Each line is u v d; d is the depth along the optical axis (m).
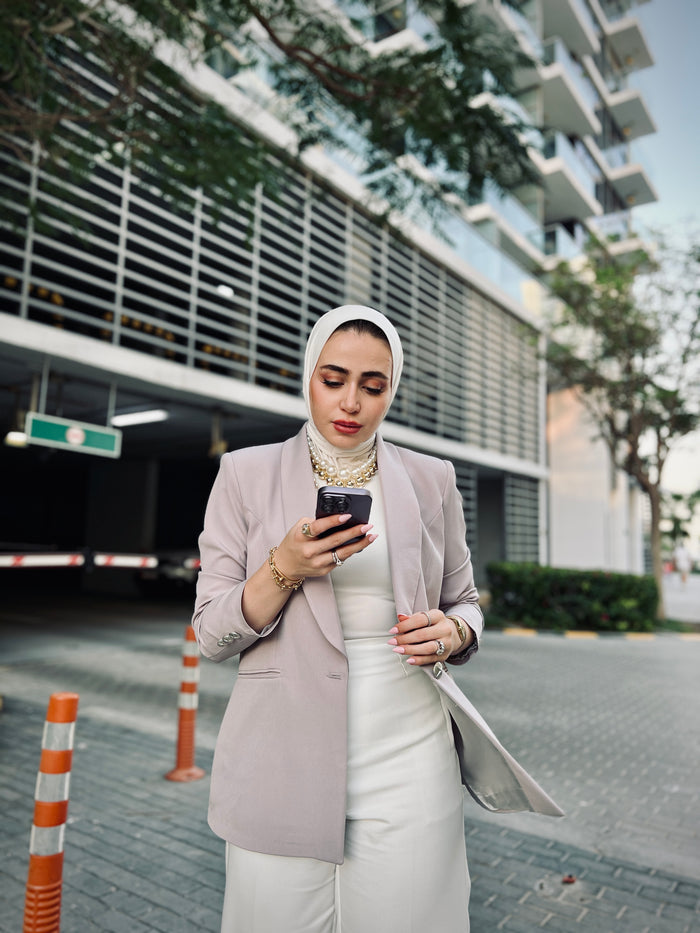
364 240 12.00
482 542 19.36
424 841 1.20
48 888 1.74
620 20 30.61
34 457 16.61
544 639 10.88
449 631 1.20
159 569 14.77
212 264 9.80
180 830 3.21
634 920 2.56
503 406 16.77
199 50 4.32
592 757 4.71
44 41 3.79
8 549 20.09
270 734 1.18
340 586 1.25
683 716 5.96
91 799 3.57
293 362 10.93
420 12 3.99
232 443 14.05
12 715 5.26
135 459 17.20
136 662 7.71
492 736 1.20
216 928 2.40
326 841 1.12
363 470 1.33
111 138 4.56
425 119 4.16
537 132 4.21
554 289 14.13
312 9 4.03
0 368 8.33
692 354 12.77
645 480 13.59
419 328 13.38
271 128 9.08
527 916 2.57
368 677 1.24
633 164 30.14
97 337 9.32
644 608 12.32
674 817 3.63
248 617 1.14
